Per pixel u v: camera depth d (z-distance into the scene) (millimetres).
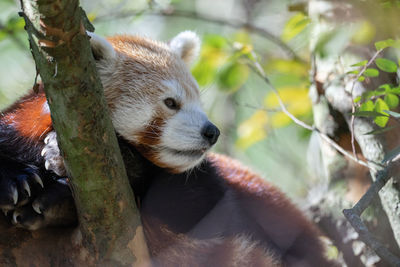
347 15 7383
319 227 8734
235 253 7367
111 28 11914
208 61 9570
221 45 9641
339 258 8398
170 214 7066
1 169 6027
